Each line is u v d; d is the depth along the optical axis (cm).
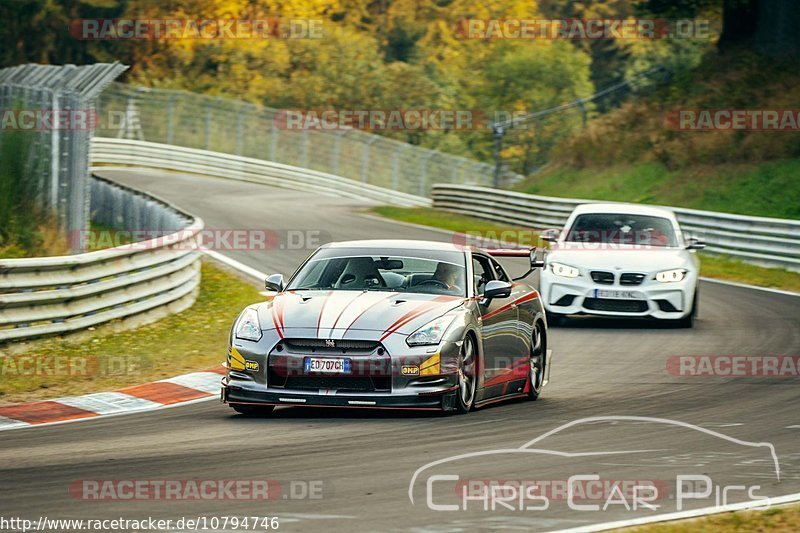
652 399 3631
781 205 10662
